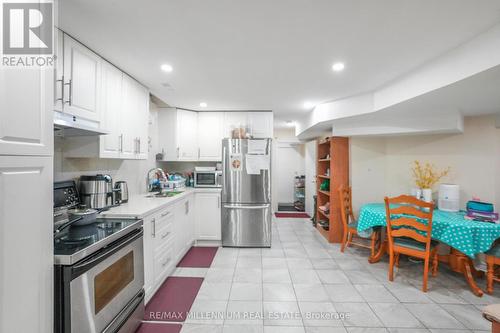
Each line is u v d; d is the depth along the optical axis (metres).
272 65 2.05
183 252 2.98
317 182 4.38
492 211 2.41
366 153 3.65
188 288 2.27
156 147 3.53
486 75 1.58
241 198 3.36
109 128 1.98
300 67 2.08
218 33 1.56
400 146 3.50
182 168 4.10
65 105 1.53
